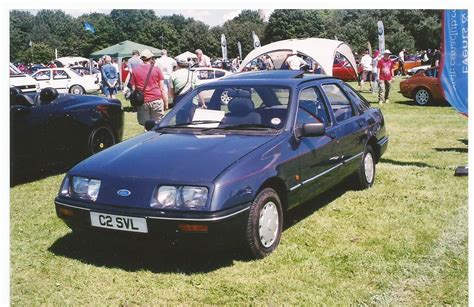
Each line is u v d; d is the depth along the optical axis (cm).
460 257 400
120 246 436
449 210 516
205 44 7900
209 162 388
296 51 1712
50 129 674
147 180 376
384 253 411
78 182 404
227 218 363
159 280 371
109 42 8375
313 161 465
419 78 1494
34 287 364
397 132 1008
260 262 396
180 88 1016
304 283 362
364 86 2183
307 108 486
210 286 360
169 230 362
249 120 459
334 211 520
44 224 501
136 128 1143
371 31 5741
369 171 602
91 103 746
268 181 410
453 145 865
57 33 9044
